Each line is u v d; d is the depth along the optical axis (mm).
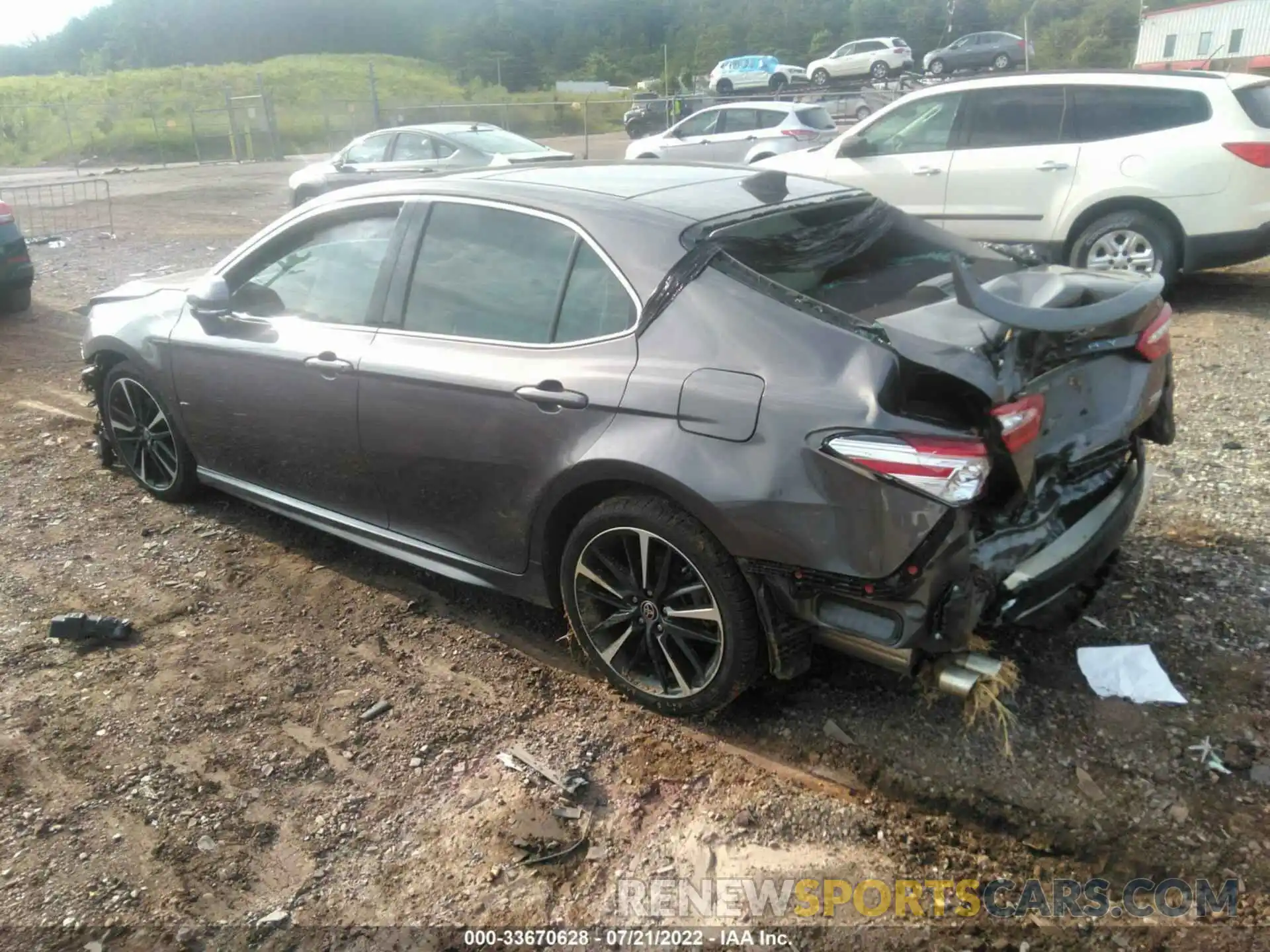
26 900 2676
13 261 9203
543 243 3477
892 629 2791
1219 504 4578
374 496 3982
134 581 4336
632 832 2855
